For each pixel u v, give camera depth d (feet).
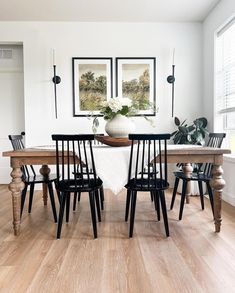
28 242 6.81
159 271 5.30
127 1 11.37
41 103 13.37
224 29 11.32
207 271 5.28
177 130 13.64
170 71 13.61
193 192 11.75
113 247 6.46
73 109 13.46
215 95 12.19
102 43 13.42
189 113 13.69
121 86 13.51
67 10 12.13
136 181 7.22
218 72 12.14
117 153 7.22
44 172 9.43
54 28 13.29
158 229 7.66
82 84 13.44
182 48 13.56
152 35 13.50
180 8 12.08
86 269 5.41
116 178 7.17
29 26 13.21
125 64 13.50
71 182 7.45
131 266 5.51
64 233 7.42
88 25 13.37
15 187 7.25
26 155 7.07
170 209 9.66
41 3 11.44
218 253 6.07
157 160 7.46
